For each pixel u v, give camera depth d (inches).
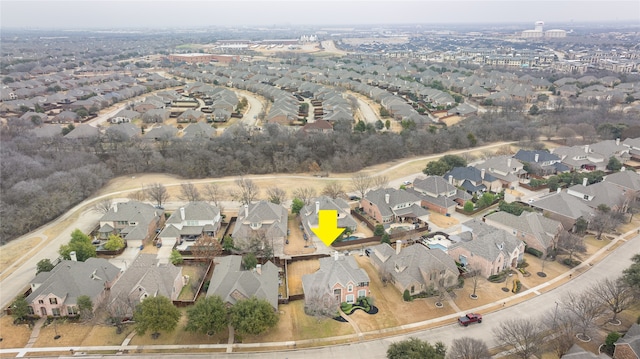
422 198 4781.0
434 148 6766.7
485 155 6250.0
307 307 2962.6
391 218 4298.7
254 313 2650.1
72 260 3225.9
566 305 2947.8
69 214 4660.4
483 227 3801.7
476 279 3253.0
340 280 3024.1
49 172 5339.6
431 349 2311.8
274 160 6122.1
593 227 4023.1
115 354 2620.6
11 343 2714.1
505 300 3112.7
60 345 2694.4
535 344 2532.0
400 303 3090.6
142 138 6663.4
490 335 2753.4
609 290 2910.9
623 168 5226.4
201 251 3617.1
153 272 3085.6
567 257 3649.1
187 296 3186.5
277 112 7869.1
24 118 7677.2
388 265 3358.8
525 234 3789.4
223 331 2817.4
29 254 3841.0
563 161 5831.7
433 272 3171.8
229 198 5049.2
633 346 2353.6
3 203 4367.6
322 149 6353.3
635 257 3253.0
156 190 4697.3
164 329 2647.6
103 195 5167.3
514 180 5231.3
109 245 3747.5
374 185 5295.3
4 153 5649.6
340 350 2655.0
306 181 5649.6
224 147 6309.1
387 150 6432.1
